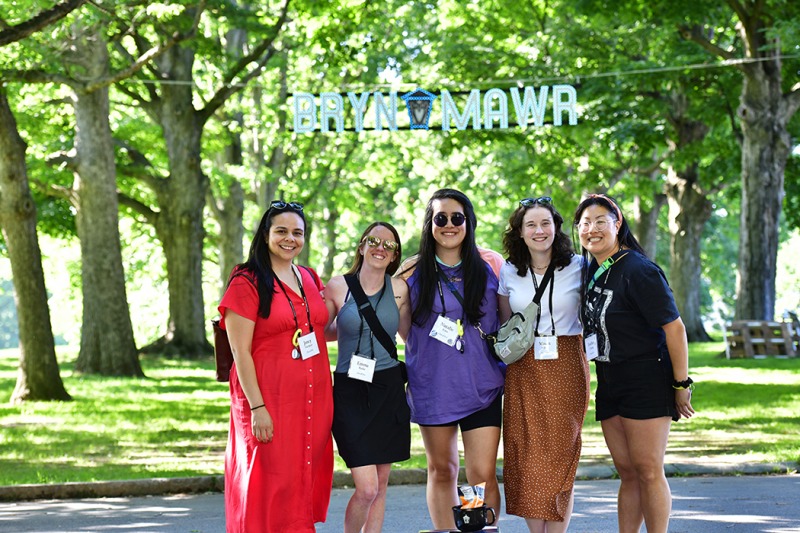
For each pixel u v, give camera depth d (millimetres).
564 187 39750
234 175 37062
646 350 6645
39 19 15031
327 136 41062
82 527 8875
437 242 7090
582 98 30406
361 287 7008
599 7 26344
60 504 10078
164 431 15398
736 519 8664
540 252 7008
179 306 33125
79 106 25922
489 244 51156
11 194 19359
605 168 38344
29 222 19625
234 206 40469
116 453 13086
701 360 29875
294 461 6461
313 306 6641
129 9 20016
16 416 17422
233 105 37906
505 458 7031
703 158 36625
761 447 12719
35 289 19844
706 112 30812
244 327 6449
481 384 7020
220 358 6695
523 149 38750
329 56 24969
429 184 47188
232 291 6477
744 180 29281
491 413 7074
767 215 29125
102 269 26109
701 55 29094
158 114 33000
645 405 6637
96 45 25312
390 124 24609
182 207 32844
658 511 6664
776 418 15711
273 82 37250
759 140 28875
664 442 6711
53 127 31016
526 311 6875
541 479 6859
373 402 6887
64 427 15922
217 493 10688
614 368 6727
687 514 8922
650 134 30844
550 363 6922
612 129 31250
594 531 8359
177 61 32031
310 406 6535
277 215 6547
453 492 7297
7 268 54219
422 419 7109
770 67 28453
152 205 39500
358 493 6852
